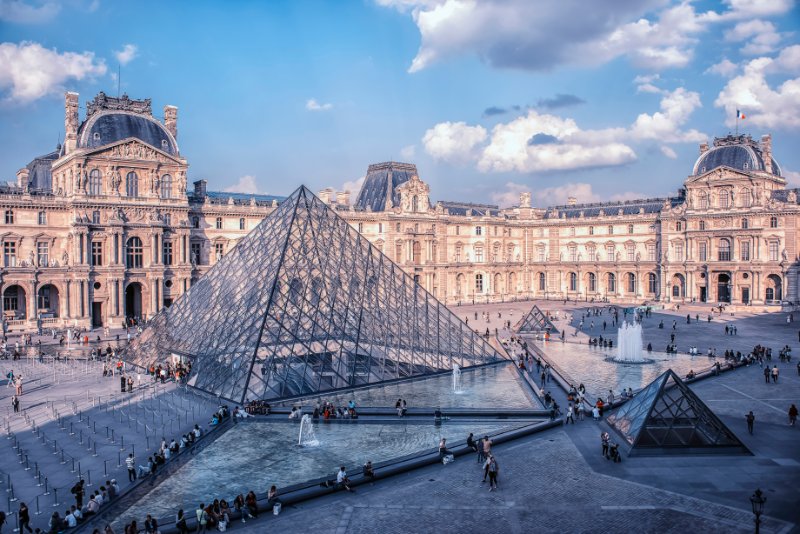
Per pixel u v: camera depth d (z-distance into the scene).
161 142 147.00
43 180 165.75
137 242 142.00
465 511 45.06
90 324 135.12
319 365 80.12
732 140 180.88
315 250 89.69
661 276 192.38
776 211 167.50
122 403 74.75
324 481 49.69
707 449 56.47
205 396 76.62
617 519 43.34
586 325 147.50
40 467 54.09
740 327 140.12
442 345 95.12
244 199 183.62
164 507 46.16
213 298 91.88
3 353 107.62
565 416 68.00
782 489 48.25
